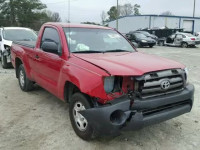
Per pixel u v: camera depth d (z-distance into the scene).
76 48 4.56
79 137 4.09
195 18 49.19
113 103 3.40
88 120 3.54
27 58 5.99
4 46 9.98
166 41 27.05
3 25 55.62
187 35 25.25
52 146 3.84
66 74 4.14
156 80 3.64
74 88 4.19
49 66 4.84
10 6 55.12
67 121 4.75
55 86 4.68
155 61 4.11
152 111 3.63
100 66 3.65
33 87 6.59
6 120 4.77
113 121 3.42
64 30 4.80
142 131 4.39
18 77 6.93
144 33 27.83
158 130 4.45
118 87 3.54
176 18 48.06
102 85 3.44
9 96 6.25
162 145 3.94
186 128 4.57
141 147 3.86
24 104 5.68
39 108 5.44
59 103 5.76
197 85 7.81
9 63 10.12
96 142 3.96
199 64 12.60
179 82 3.94
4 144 3.87
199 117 5.11
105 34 5.27
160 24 47.34
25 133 4.24
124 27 52.12
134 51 5.20
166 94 3.76
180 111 3.92
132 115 3.40
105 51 4.79
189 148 3.87
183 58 15.17
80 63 3.97
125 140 4.06
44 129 4.41
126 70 3.55
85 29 5.11
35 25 53.12
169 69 3.80
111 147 3.84
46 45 4.58
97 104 3.57
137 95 3.51
